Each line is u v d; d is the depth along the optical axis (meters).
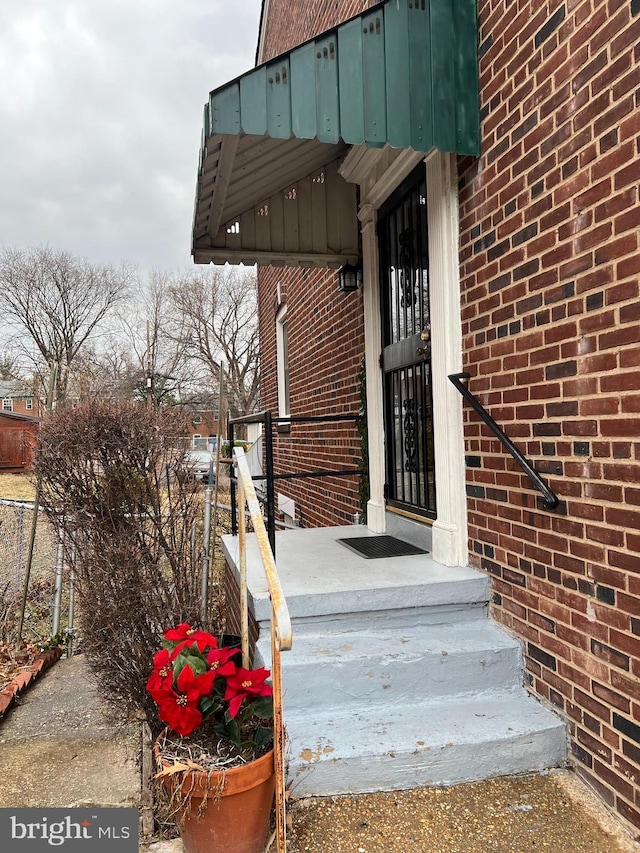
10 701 3.59
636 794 1.86
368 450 4.38
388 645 2.57
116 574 2.89
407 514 3.79
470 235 2.88
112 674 2.87
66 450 2.91
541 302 2.33
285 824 1.88
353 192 4.60
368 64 2.64
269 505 3.34
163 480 3.15
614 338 1.94
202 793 1.72
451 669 2.49
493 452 2.74
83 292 30.41
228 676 1.90
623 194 1.89
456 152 2.74
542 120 2.30
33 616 4.84
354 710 2.44
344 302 5.04
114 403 3.14
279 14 7.51
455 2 2.75
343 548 3.67
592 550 2.07
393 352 3.96
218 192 3.69
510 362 2.56
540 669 2.41
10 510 5.13
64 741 3.13
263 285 9.94
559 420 2.24
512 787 2.14
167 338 30.11
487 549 2.84
